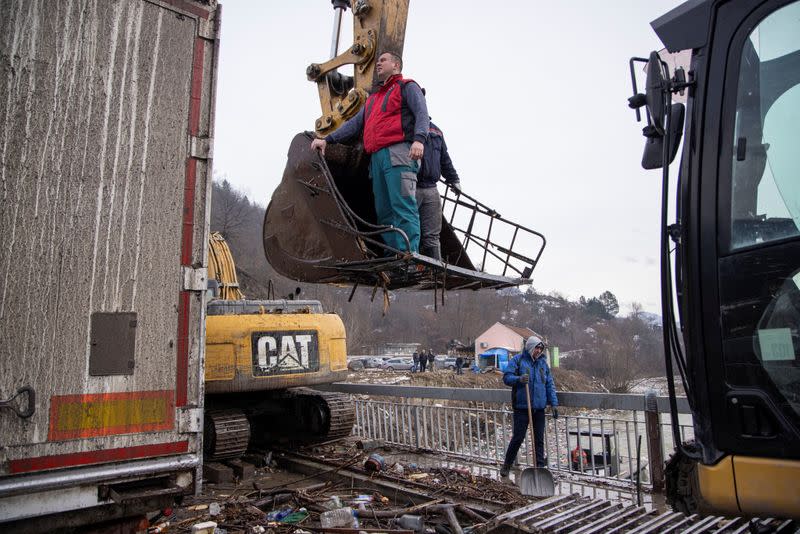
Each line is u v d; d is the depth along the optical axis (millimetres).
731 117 2758
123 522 3168
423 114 4527
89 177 3115
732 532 3135
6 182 2887
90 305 3055
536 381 6875
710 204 2766
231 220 61781
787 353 2482
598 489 6363
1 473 2750
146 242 3254
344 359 8609
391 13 5594
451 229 5398
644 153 3189
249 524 5254
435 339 77625
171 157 3385
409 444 8695
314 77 6227
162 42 3416
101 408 3031
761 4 2738
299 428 9188
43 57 3037
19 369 2836
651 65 2943
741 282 2633
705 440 2682
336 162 5156
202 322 3396
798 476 2420
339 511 5141
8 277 2854
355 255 4453
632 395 6387
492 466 7559
